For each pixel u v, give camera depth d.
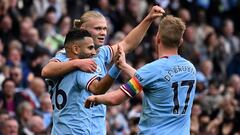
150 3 30.28
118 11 29.47
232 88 27.62
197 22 31.75
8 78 22.38
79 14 28.45
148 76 12.37
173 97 12.46
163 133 12.43
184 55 29.28
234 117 24.25
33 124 20.73
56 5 28.02
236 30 33.22
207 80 28.03
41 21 26.66
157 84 12.41
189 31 30.03
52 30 26.52
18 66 24.20
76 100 13.07
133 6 29.81
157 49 12.74
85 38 13.06
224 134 24.12
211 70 29.67
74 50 13.07
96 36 13.58
